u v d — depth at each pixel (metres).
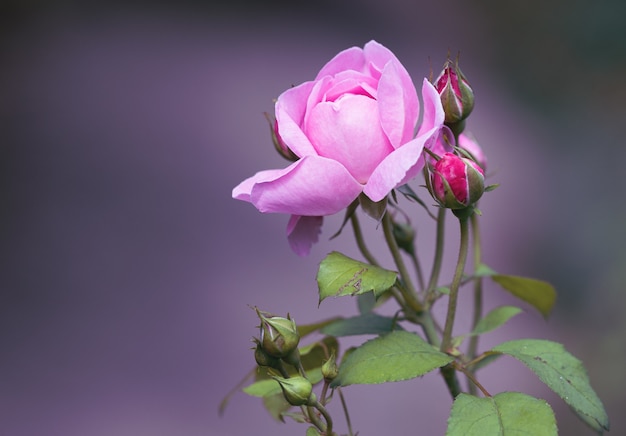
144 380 2.27
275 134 0.83
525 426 0.77
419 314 0.85
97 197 3.12
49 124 3.64
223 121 3.66
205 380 2.24
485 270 0.89
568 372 0.80
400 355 0.80
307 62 4.37
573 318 2.40
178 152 3.41
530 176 3.23
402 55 4.64
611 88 4.22
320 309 2.41
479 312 0.90
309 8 5.00
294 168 0.80
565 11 4.72
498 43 4.77
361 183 0.81
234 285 2.57
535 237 2.84
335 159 0.80
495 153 3.37
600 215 2.83
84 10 4.71
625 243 2.65
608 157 3.29
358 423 1.94
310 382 0.80
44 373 2.32
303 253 0.83
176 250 2.79
